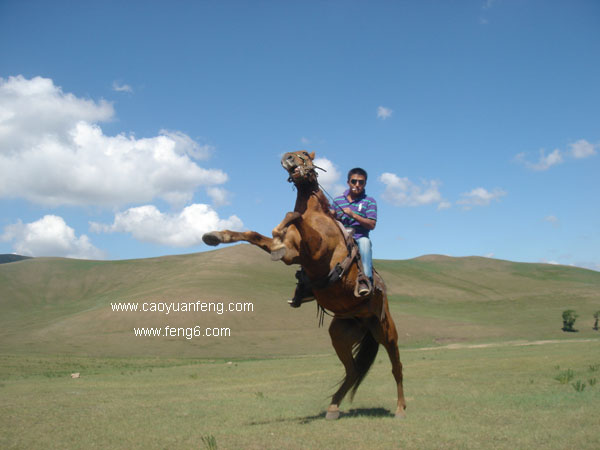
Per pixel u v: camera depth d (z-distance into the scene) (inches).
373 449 235.1
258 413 357.1
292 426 296.0
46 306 5290.4
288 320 3503.9
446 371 634.8
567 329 3754.9
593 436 244.8
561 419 288.7
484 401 373.7
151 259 6948.8
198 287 4097.0
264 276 5113.2
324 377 658.2
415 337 3196.4
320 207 296.2
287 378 671.1
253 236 255.4
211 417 343.0
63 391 570.6
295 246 264.4
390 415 341.1
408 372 654.5
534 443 238.1
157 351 2677.2
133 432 293.1
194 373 851.4
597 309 4820.4
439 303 5334.6
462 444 240.2
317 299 308.5
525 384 463.8
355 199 343.3
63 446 262.2
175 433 287.0
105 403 434.6
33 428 311.4
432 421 304.2
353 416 335.3
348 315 317.7
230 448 242.7
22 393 553.0
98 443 267.1
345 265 285.1
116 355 2500.0
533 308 5002.5
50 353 2512.3
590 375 492.4
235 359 2306.8
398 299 5349.4
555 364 628.7
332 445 244.4
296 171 289.0
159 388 594.2
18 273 6259.8
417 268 7623.0
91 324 3314.5
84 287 5949.8
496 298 5733.3
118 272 6333.7
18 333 3262.8
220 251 6456.7
